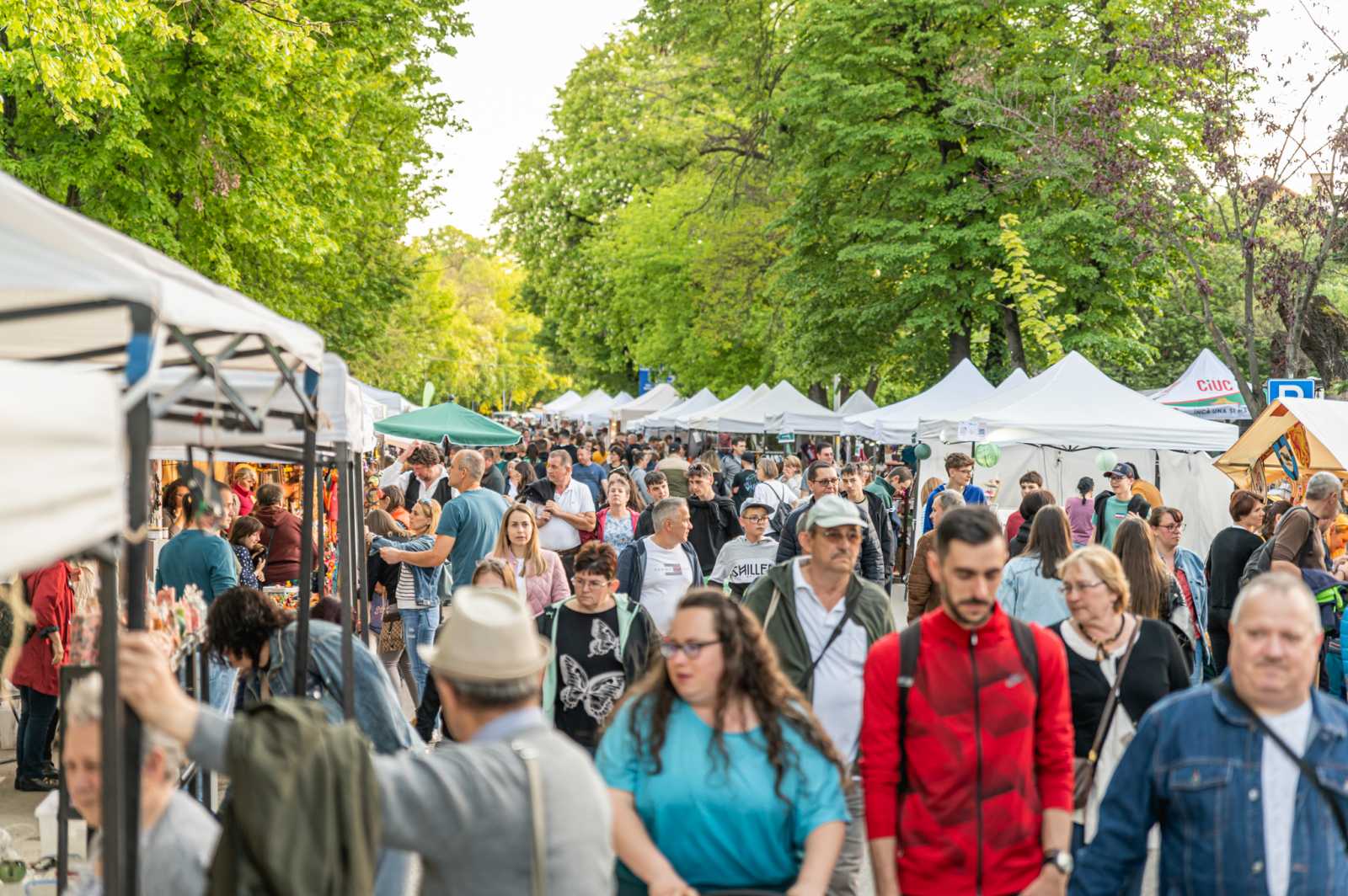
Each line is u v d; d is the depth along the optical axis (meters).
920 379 32.16
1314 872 3.54
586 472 17.69
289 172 19.19
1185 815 3.66
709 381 45.97
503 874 2.98
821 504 5.25
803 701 4.00
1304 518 8.60
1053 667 4.20
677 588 7.91
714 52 35.44
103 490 2.53
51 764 8.12
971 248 28.33
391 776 2.94
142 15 14.09
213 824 3.21
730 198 38.81
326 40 21.83
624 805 3.87
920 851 4.03
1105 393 16.91
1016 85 27.02
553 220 51.91
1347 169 20.05
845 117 29.23
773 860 3.88
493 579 7.39
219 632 5.34
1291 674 3.54
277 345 4.15
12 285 2.71
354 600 9.02
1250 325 21.03
